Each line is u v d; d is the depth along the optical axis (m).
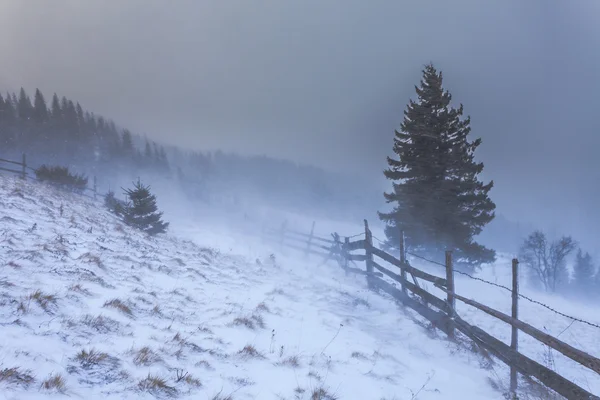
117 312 6.11
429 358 7.47
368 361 6.56
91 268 8.27
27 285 6.14
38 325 4.79
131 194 19.52
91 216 16.09
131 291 7.68
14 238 8.95
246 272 13.41
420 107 23.09
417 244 23.00
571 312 16.25
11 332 4.35
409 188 23.27
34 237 9.55
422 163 22.97
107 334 5.23
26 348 4.08
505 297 15.99
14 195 14.20
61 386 3.57
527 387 6.47
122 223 17.81
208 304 8.29
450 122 22.89
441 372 6.81
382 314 10.28
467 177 22.84
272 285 11.80
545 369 5.83
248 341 6.43
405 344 8.07
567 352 5.06
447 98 22.80
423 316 9.69
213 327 6.79
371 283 13.41
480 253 22.41
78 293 6.44
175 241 18.31
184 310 7.48
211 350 5.66
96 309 6.00
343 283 14.11
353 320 9.18
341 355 6.61
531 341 10.05
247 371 5.21
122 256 10.38
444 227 22.30
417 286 10.09
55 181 25.25
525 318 12.78
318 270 17.27
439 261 22.55
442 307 8.73
